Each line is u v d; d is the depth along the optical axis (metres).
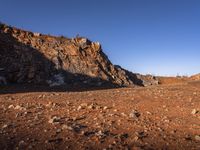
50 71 42.06
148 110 12.39
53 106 13.45
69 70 44.19
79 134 8.50
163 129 9.32
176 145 7.74
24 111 12.05
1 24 45.28
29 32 47.81
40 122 9.93
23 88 32.78
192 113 11.60
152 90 20.03
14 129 8.89
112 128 9.30
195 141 8.11
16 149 7.15
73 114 11.54
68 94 19.70
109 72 50.25
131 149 7.36
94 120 10.41
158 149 7.40
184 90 19.16
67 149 7.27
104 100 15.70
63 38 51.81
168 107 12.95
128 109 12.65
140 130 9.13
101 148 7.38
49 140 7.84
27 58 41.31
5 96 19.05
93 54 51.50
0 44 40.66
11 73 37.19
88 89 38.25
